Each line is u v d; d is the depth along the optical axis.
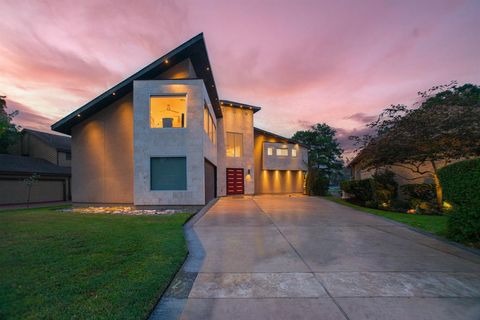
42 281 3.13
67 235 5.69
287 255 4.36
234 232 6.18
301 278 3.35
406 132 10.70
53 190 21.30
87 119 12.71
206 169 12.52
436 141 9.86
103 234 5.79
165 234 5.79
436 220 7.87
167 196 10.71
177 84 10.97
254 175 21.28
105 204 12.38
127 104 12.40
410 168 11.67
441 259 4.15
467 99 10.20
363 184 12.88
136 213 9.70
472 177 4.82
